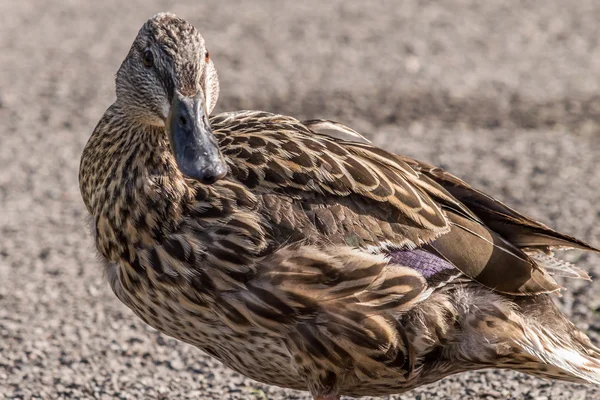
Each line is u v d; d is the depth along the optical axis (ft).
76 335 39.78
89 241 49.19
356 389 31.40
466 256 30.22
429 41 83.41
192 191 29.89
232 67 75.77
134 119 31.01
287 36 84.33
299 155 30.48
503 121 64.95
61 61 77.25
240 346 30.71
